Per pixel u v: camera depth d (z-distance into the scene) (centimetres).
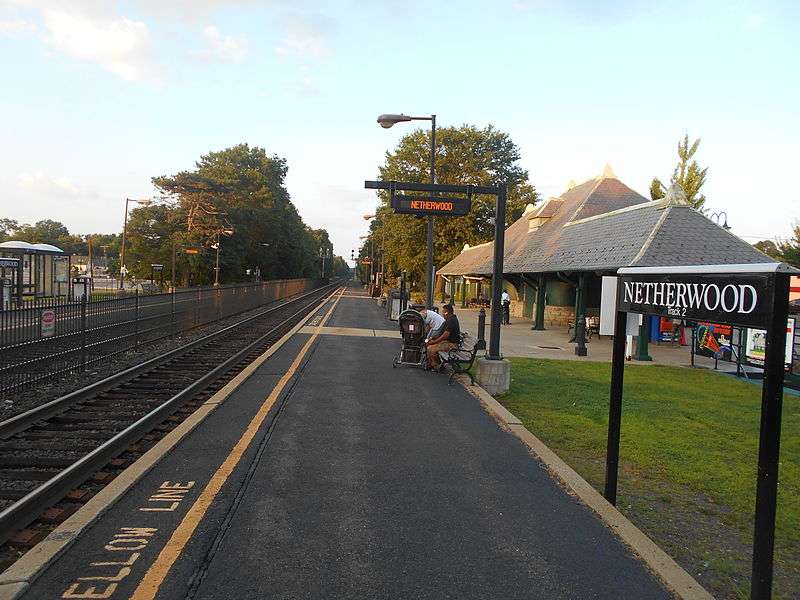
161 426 800
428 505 509
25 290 3152
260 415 798
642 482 628
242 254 7294
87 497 545
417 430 758
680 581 388
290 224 9281
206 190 6619
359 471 590
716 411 989
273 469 583
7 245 3127
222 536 431
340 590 364
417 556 414
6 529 459
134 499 496
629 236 1820
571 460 693
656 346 2095
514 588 376
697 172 3431
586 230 2234
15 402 952
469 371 1111
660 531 505
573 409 959
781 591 415
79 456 668
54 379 1129
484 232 5647
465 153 5616
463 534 453
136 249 6394
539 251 2602
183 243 6109
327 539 434
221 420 768
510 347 1820
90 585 358
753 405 1061
